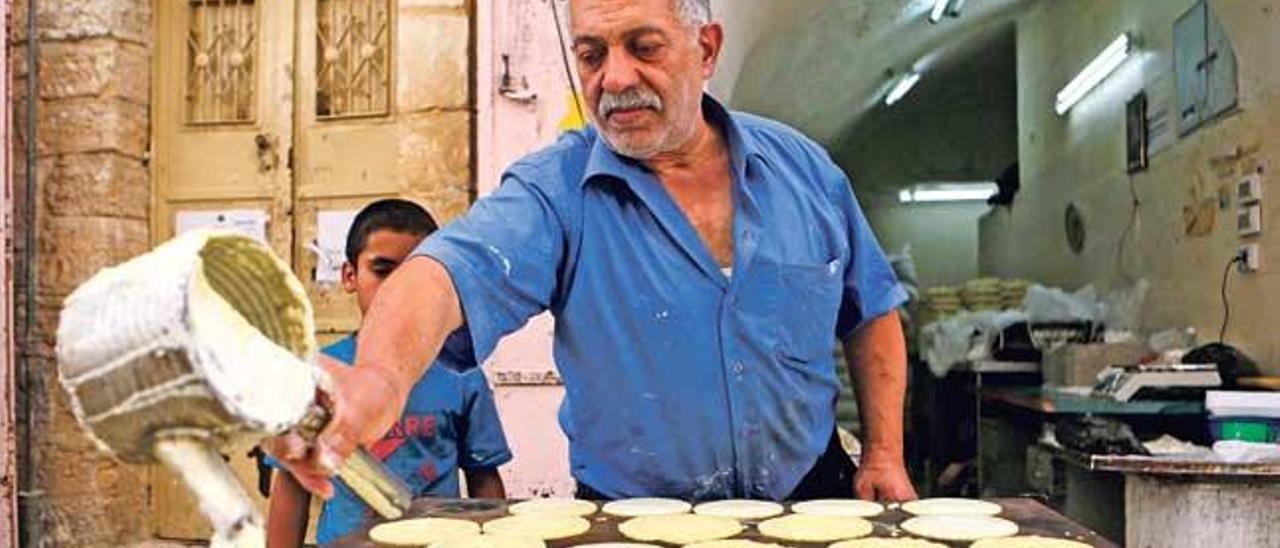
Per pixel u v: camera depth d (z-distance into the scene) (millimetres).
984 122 10969
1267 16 3990
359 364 1133
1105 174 6371
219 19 3557
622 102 1527
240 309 917
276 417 820
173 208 3594
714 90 5250
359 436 999
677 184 1705
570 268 1667
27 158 3461
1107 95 6305
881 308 1901
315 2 3490
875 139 11375
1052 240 7762
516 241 1560
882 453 1916
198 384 765
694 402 1675
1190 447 3252
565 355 1722
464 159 3346
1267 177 4023
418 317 1297
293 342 940
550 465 3180
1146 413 3643
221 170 3557
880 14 7199
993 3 7848
